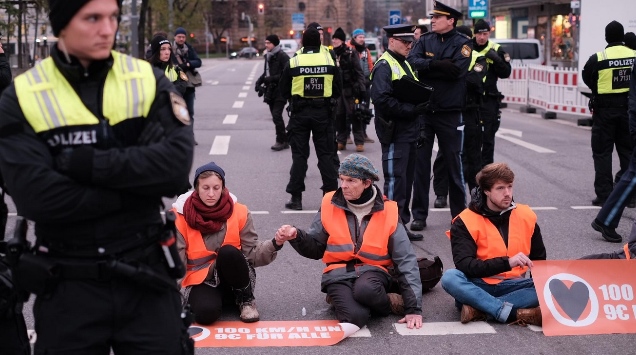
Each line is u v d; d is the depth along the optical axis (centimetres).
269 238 770
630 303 528
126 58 279
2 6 2300
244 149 1355
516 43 2611
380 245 539
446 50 767
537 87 1981
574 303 525
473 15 2488
